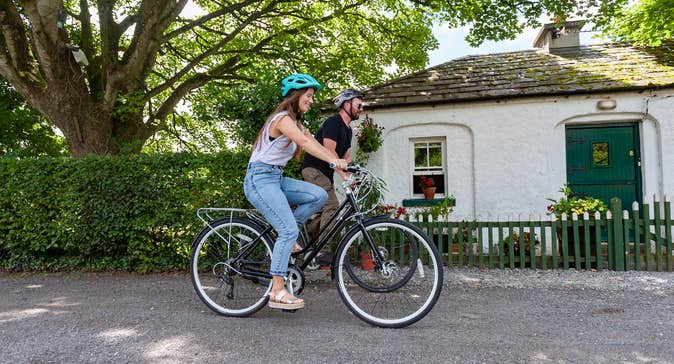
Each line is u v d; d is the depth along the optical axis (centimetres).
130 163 618
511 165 805
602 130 806
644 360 278
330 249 425
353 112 479
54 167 633
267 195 346
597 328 347
